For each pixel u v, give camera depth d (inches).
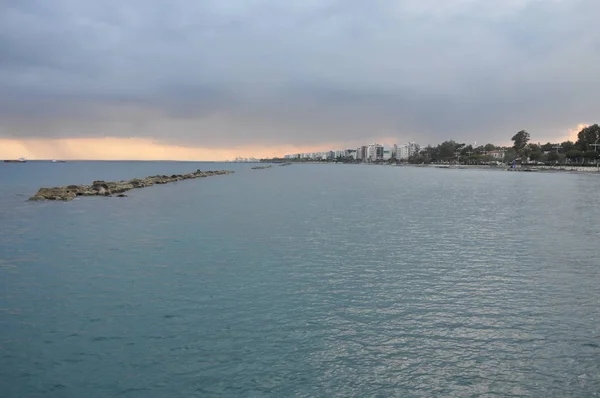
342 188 3218.5
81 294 673.0
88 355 479.8
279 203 2050.9
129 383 425.4
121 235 1160.2
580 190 2965.1
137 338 518.9
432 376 436.8
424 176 5615.2
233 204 1990.7
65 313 596.7
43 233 1190.9
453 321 568.1
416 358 471.8
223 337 520.1
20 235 1161.4
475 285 719.1
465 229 1282.0
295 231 1230.9
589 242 1086.4
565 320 573.3
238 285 714.8
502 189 3100.4
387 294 672.4
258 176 5590.6
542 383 424.5
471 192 2822.3
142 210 1728.6
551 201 2194.9
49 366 457.4
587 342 509.0
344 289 694.5
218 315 585.6
